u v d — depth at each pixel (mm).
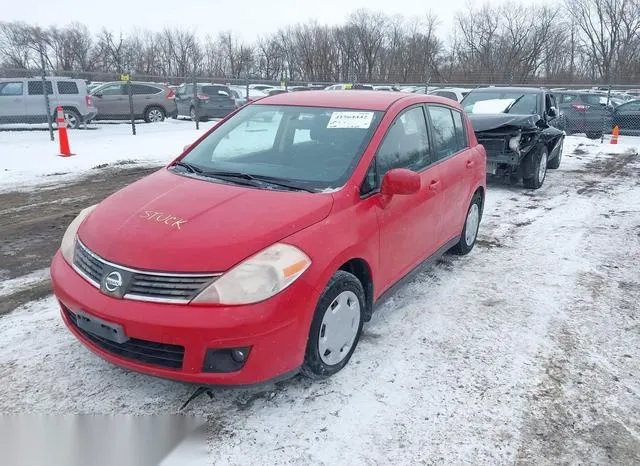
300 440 2842
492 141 9000
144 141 14711
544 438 2902
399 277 4082
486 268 5363
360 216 3436
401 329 4031
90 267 3061
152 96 21266
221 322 2707
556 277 5156
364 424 2973
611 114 18703
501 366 3570
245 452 2752
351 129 3936
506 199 8617
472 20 64750
